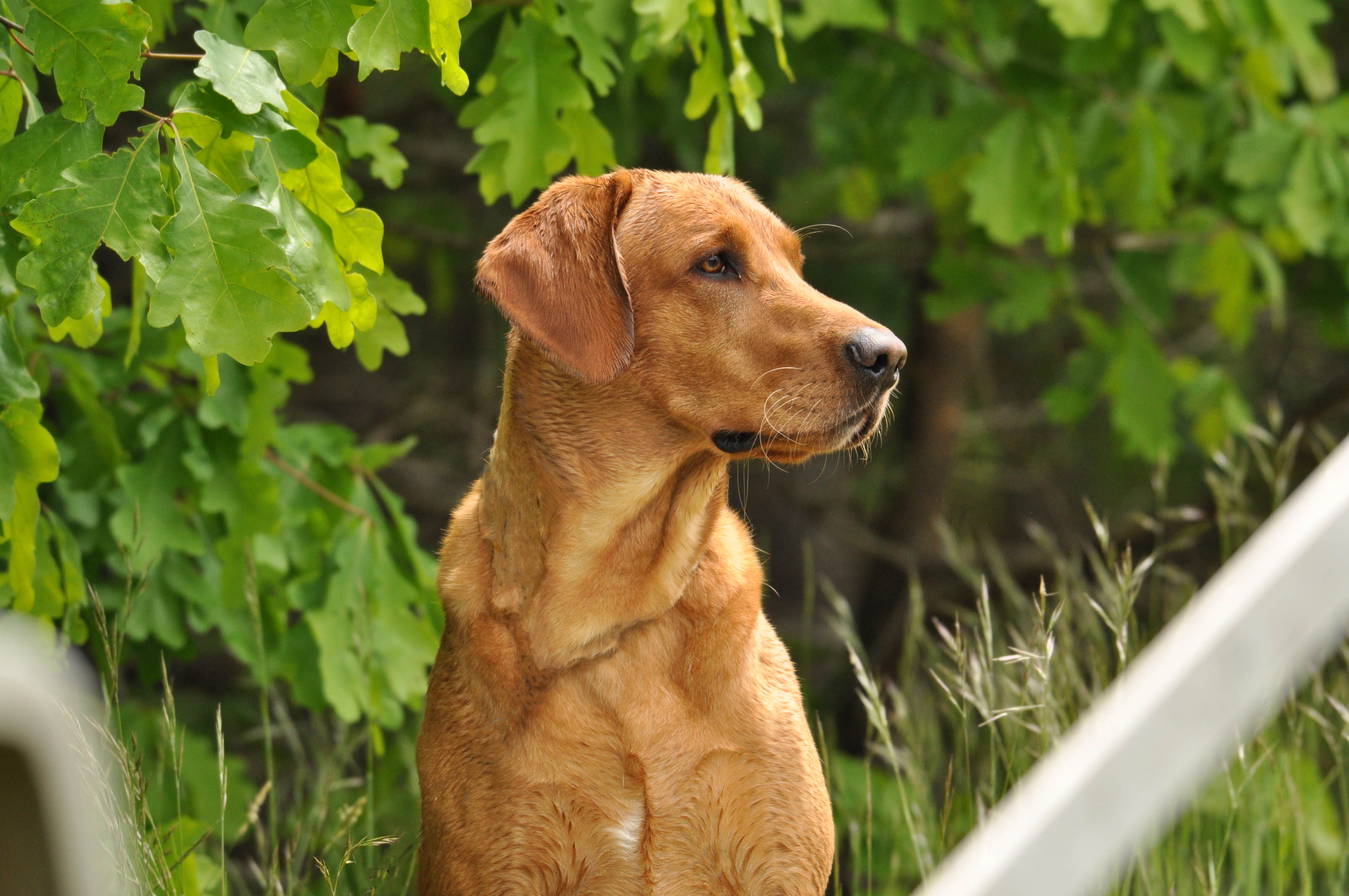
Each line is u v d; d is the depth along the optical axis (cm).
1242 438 798
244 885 484
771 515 1211
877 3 609
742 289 357
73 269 272
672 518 354
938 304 765
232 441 462
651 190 371
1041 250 933
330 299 298
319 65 308
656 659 350
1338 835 525
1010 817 105
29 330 431
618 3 464
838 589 1216
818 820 355
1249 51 692
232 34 395
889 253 961
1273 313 845
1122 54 672
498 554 361
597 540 349
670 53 502
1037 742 454
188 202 278
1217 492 551
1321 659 416
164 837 390
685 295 357
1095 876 105
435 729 355
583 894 345
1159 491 580
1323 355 1098
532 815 339
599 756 343
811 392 346
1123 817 104
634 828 344
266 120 294
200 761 500
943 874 113
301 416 1061
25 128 335
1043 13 663
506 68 441
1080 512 1185
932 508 1027
